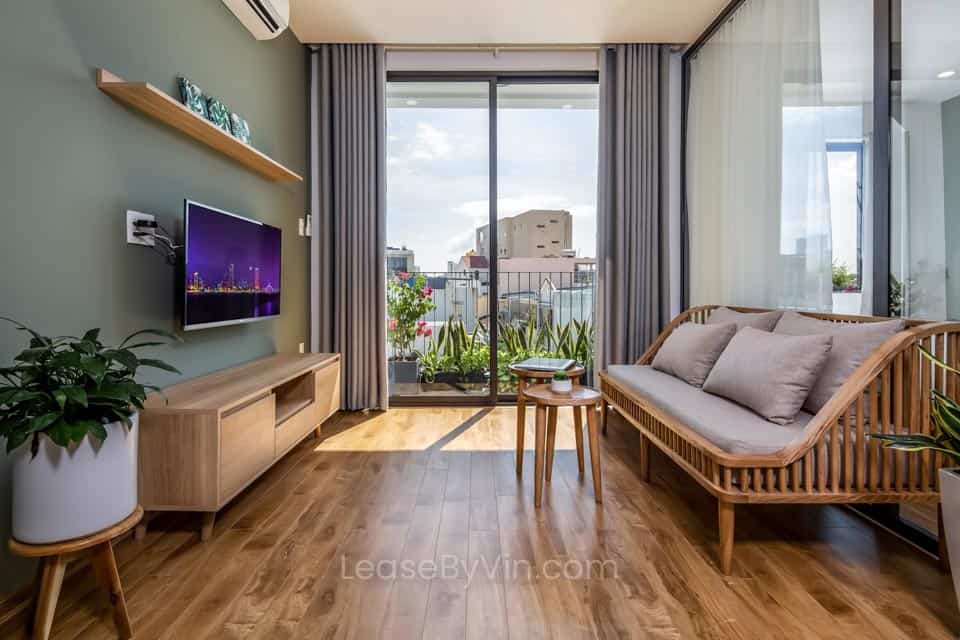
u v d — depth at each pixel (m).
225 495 1.87
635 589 1.55
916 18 1.85
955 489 1.33
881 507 2.01
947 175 1.74
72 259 1.69
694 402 2.15
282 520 2.02
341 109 3.74
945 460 1.64
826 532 1.93
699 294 3.61
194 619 1.41
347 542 1.84
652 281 3.80
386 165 3.80
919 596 1.52
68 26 1.66
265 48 3.13
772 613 1.43
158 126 2.11
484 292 4.16
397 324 4.16
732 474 1.65
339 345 3.83
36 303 1.56
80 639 1.32
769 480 1.62
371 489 2.34
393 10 3.25
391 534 1.91
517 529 1.95
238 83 2.81
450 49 3.79
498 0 3.14
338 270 3.80
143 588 1.55
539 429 2.17
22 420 1.21
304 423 2.71
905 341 1.62
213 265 2.36
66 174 1.66
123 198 1.92
